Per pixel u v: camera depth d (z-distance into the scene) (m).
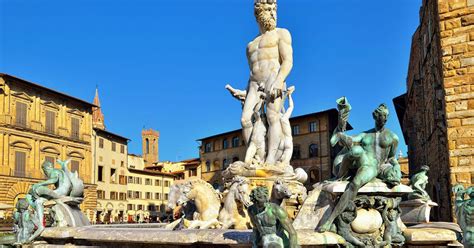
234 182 10.84
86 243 9.38
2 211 53.75
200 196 10.59
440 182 23.09
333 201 7.41
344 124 7.72
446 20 15.13
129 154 96.44
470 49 14.62
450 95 14.76
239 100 13.20
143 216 90.19
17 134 60.75
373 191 7.19
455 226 8.94
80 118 73.69
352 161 7.41
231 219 10.30
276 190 9.35
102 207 79.00
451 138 14.58
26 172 61.56
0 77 59.12
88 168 74.38
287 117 12.29
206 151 82.19
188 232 7.73
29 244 10.34
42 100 65.88
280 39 12.66
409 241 7.41
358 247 7.11
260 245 6.42
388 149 7.42
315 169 65.62
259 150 12.10
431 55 24.62
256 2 12.97
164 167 115.75
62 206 11.84
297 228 7.51
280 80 12.22
